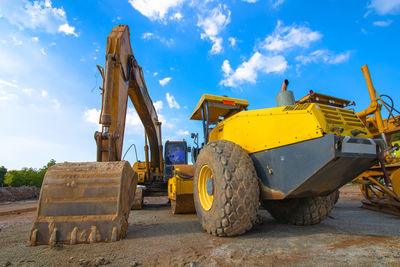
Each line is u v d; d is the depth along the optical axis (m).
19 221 5.01
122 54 4.80
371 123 6.02
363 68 5.99
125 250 2.24
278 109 2.83
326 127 2.30
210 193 2.96
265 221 4.00
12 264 1.87
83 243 2.43
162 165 9.40
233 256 2.04
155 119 8.56
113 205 2.61
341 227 3.34
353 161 2.31
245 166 2.78
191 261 1.93
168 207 8.75
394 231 3.04
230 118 3.55
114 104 4.33
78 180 2.64
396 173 4.80
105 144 3.85
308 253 2.09
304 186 2.49
